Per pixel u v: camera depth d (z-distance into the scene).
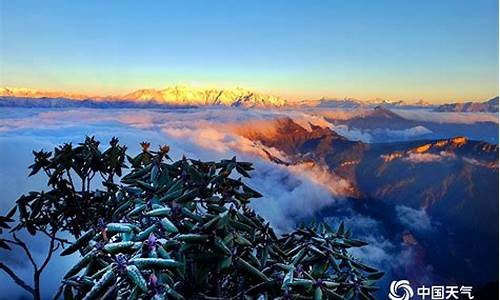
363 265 2.34
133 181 2.38
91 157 3.09
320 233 2.43
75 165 3.13
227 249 1.89
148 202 2.10
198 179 2.36
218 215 1.98
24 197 3.03
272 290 2.06
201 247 1.97
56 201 3.10
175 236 1.86
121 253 1.72
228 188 2.42
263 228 2.37
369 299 2.22
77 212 3.15
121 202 2.79
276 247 2.33
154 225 1.85
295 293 2.07
